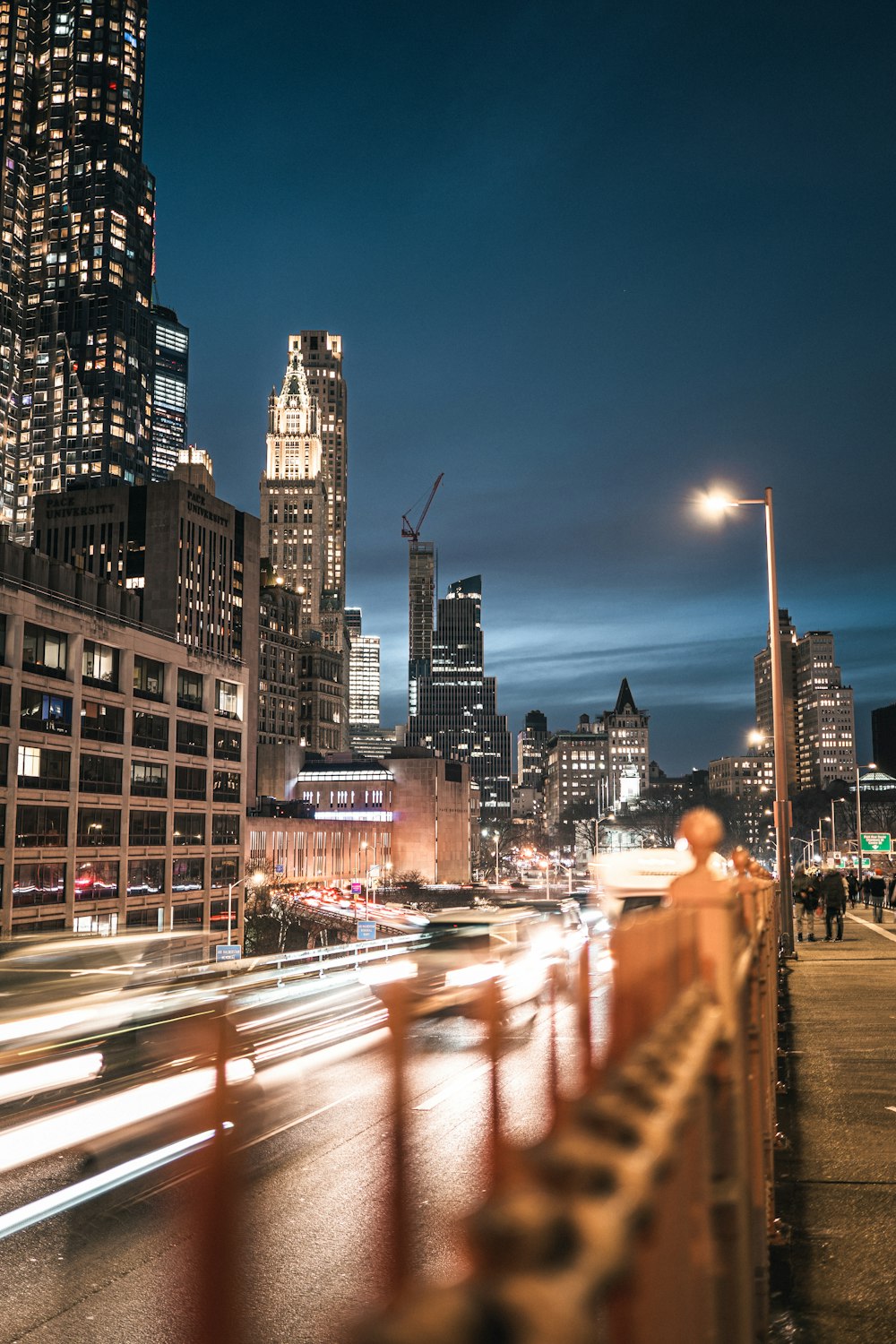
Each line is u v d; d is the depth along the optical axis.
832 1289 6.27
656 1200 1.24
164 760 83.88
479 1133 11.35
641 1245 1.16
